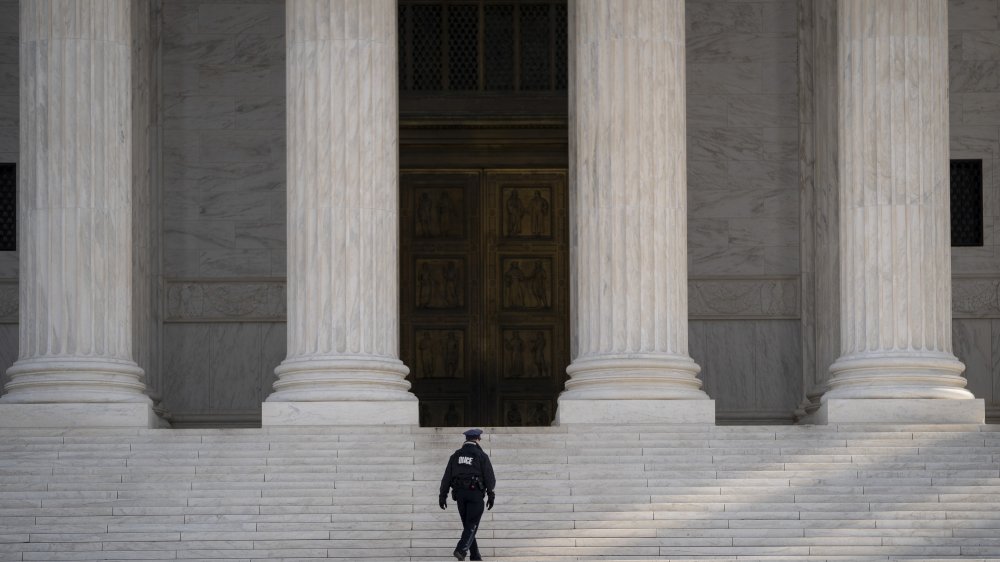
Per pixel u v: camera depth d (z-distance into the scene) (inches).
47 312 1469.0
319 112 1487.5
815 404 1758.1
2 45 1862.7
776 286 1878.7
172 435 1381.6
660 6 1503.4
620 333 1481.3
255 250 1872.5
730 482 1306.6
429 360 1953.7
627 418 1454.2
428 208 1971.0
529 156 1972.2
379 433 1397.6
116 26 1504.7
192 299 1862.7
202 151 1878.7
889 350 1492.4
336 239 1476.4
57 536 1220.5
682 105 1520.7
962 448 1374.3
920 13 1514.5
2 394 1828.2
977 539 1224.8
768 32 1902.1
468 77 1958.7
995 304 1865.2
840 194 1536.7
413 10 1961.1
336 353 1467.8
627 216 1485.0
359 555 1200.2
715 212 1886.1
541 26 1963.6
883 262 1499.8
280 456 1350.9
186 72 1883.6
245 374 1860.2
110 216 1487.5
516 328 1962.4
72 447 1363.2
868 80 1513.3
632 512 1256.2
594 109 1498.5
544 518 1247.5
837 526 1243.2
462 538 1123.3
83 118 1482.5
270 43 1892.2
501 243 1971.0
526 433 1397.6
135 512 1257.4
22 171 1497.3
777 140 1892.2
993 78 1888.5
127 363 1488.7
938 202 1510.8
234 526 1236.5
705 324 1876.2
